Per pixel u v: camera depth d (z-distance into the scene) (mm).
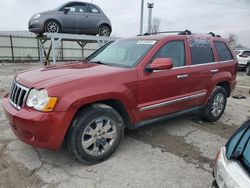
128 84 3309
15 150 3521
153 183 2871
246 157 1760
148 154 3531
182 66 4074
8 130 4207
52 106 2732
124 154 3506
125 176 2988
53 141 2809
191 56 4250
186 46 4195
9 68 16234
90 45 25391
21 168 3086
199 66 4344
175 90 3965
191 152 3650
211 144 3959
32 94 2855
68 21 10688
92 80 3018
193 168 3209
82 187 2766
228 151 1933
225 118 5359
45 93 2754
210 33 5176
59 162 3238
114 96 3154
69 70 3350
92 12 11320
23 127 2812
